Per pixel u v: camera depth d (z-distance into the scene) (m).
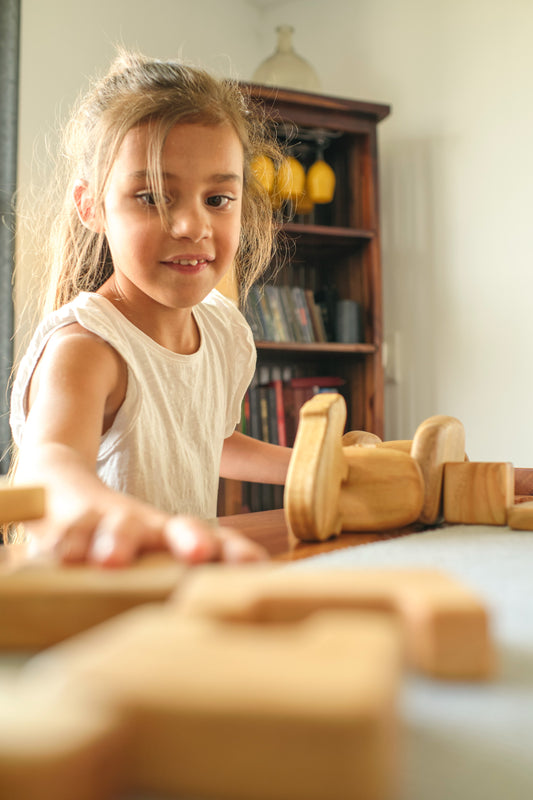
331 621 0.19
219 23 2.58
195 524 0.38
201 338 1.02
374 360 2.26
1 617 0.28
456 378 2.35
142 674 0.15
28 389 0.84
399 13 2.49
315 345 2.17
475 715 0.21
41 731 0.14
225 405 1.08
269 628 0.24
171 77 0.90
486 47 2.33
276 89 2.06
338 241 2.27
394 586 0.25
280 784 0.14
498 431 2.27
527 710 0.22
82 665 0.16
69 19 2.18
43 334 0.83
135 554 0.36
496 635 0.29
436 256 2.40
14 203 1.95
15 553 0.47
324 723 0.14
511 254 2.27
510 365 2.25
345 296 2.39
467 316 2.33
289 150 2.24
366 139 2.26
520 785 0.17
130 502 0.45
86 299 0.86
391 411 2.47
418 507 0.60
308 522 0.52
